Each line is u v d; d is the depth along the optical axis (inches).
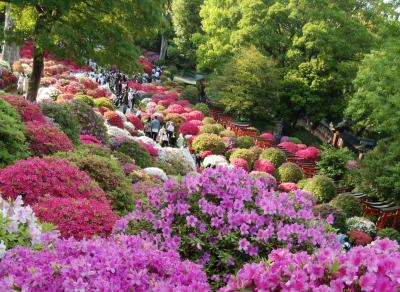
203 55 1477.6
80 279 120.0
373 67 732.7
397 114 630.5
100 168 302.5
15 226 150.9
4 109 331.6
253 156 883.4
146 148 569.0
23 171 245.4
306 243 174.7
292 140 1193.4
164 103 1251.2
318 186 756.6
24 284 120.6
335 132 1343.5
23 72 1030.4
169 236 176.1
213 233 175.0
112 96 1071.0
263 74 1242.0
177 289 126.0
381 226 747.4
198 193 184.7
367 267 111.0
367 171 784.3
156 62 2036.2
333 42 1194.6
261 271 120.5
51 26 588.4
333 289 108.5
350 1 1275.8
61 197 242.2
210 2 1513.3
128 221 186.7
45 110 437.1
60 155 313.3
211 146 887.1
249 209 182.2
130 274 128.0
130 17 621.9
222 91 1302.9
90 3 601.3
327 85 1203.9
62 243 141.0
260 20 1300.4
